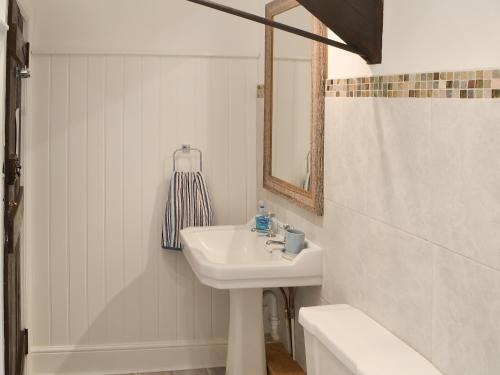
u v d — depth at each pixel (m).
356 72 2.64
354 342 2.32
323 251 3.05
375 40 2.43
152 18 3.84
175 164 3.93
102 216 3.89
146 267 3.95
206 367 4.01
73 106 3.80
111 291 3.93
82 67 3.79
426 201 2.16
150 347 3.97
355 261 2.70
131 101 3.85
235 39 3.93
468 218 1.94
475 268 1.91
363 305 2.64
